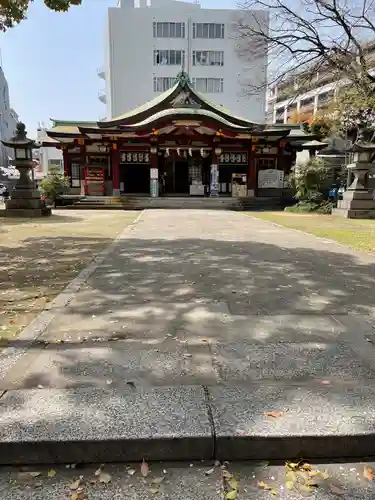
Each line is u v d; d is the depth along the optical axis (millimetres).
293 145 25781
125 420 2295
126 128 23703
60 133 24688
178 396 2539
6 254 7555
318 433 2211
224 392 2592
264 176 26297
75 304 4453
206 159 28141
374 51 15094
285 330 3711
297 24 12883
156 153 24906
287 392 2594
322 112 26359
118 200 24031
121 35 43562
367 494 1993
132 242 8961
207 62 44188
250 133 24359
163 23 43562
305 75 13773
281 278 5652
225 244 8703
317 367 2979
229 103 44625
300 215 17719
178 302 4535
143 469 2133
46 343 3395
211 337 3543
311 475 2115
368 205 16203
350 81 15070
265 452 2215
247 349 3295
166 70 44250
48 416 2322
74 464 2172
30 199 16250
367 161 16547
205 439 2189
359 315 4125
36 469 2145
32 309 4305
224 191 27875
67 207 23312
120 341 3445
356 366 2996
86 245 8633
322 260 6938
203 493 1992
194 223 13594
